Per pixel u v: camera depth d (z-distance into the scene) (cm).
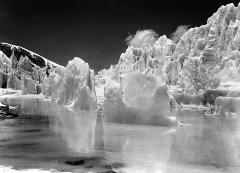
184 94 5353
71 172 1367
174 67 7050
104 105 3344
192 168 1471
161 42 8600
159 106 3088
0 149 1820
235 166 1504
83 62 5631
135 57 8700
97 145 1973
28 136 2288
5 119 3431
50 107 5244
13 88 12162
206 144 2038
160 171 1418
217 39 6141
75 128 2747
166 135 2400
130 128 2792
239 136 2361
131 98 3209
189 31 7181
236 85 4875
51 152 1752
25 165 1471
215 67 5716
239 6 6241
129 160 1598
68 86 5659
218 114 4359
